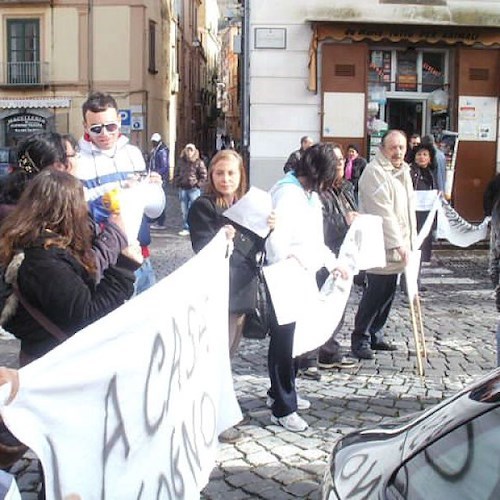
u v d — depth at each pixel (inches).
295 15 557.0
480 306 361.1
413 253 254.7
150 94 1323.8
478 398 92.0
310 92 563.8
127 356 110.8
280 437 195.3
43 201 126.8
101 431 105.7
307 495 165.0
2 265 126.5
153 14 1333.7
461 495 80.1
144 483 114.0
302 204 195.2
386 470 90.6
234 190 188.9
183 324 131.3
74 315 123.0
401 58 585.3
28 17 1289.4
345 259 218.7
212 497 163.8
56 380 99.0
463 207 583.8
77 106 1298.0
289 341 195.5
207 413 143.9
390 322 327.0
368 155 583.8
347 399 225.5
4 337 290.4
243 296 185.9
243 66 642.2
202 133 2183.8
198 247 186.1
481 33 570.9
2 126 1317.7
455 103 580.1
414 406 221.0
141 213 140.3
